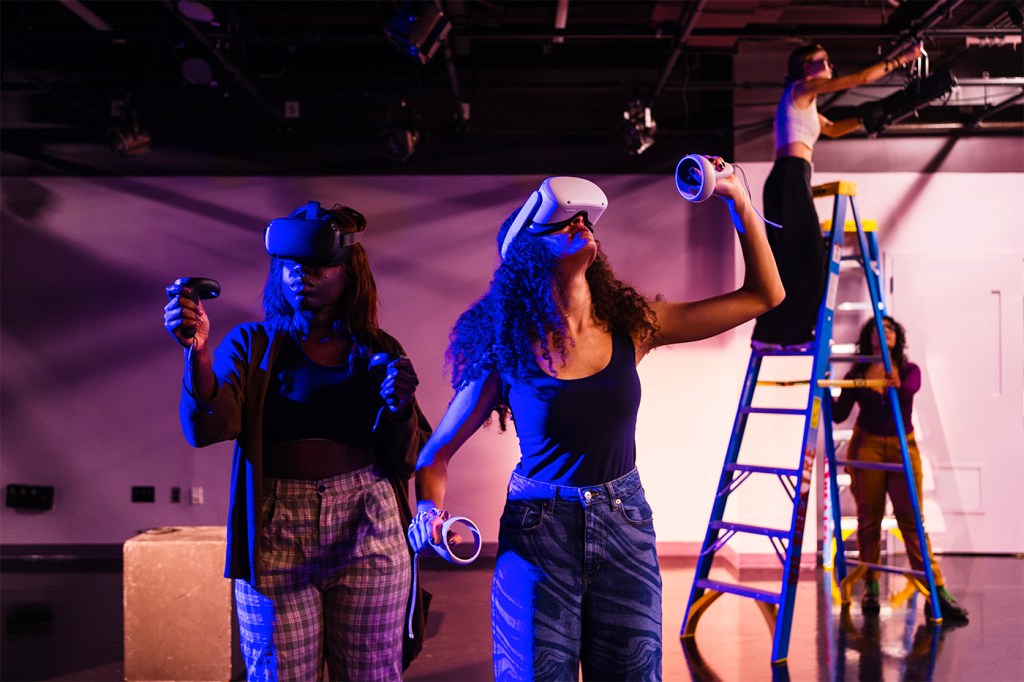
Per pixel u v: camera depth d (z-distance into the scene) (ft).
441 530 4.88
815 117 13.53
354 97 21.39
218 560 11.99
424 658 13.02
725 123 20.72
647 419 21.22
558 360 5.11
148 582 11.98
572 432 5.02
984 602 15.83
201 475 21.27
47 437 21.36
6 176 21.45
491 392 5.29
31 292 21.44
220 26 15.39
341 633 6.10
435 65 20.85
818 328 12.91
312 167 21.50
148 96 21.36
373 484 6.24
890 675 11.83
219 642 11.92
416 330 21.35
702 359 21.27
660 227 21.30
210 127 21.40
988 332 20.31
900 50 14.75
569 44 21.12
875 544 15.42
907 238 20.35
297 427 6.13
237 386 5.98
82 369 21.38
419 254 21.42
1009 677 11.70
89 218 21.49
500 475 21.15
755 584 17.62
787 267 13.06
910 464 14.42
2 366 21.39
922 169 20.36
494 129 21.31
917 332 20.30
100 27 17.63
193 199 21.48
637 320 5.28
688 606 13.87
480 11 18.44
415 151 21.47
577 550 4.98
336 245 6.01
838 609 15.39
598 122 21.34
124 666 12.21
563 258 5.06
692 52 20.24
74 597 17.11
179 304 5.35
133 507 21.27
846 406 15.94
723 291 21.13
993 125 20.20
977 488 20.21
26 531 21.27
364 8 18.54
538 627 4.91
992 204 20.33
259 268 21.43
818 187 13.78
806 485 12.59
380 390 5.80
